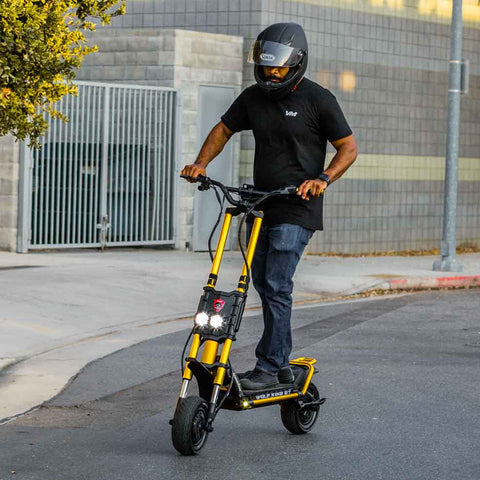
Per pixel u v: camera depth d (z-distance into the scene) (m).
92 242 17.95
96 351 10.51
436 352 10.68
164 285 14.40
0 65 7.63
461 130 22.62
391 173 21.25
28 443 6.96
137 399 8.42
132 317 12.45
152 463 6.48
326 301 14.64
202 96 19.03
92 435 7.20
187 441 6.45
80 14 8.62
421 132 21.77
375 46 20.73
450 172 17.58
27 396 8.52
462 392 8.76
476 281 17.12
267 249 7.04
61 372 9.48
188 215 18.94
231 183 19.45
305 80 6.97
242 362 10.03
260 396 6.67
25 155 16.95
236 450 6.82
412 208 21.75
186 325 12.17
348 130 6.91
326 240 20.22
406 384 9.05
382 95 20.94
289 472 6.34
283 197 6.93
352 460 6.63
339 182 20.33
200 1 19.83
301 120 6.88
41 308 12.38
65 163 17.47
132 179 18.30
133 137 18.30
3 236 17.17
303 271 16.94
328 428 7.47
